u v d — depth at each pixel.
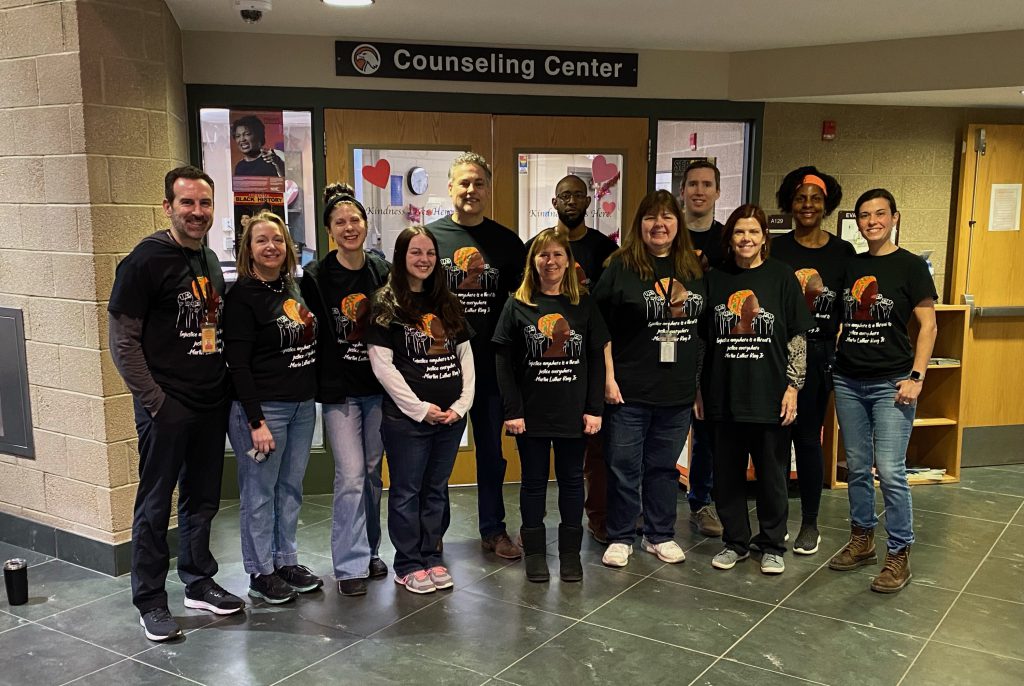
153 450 2.80
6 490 3.74
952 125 4.94
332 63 4.24
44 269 3.39
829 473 4.65
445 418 3.08
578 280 3.41
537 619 3.00
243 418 2.98
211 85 4.14
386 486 4.62
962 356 4.70
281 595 3.11
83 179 3.22
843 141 4.84
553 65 4.45
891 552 3.32
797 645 2.81
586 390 3.26
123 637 2.88
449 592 3.24
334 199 3.11
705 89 4.62
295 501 3.21
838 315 3.60
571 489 3.34
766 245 3.39
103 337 3.31
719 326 3.38
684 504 4.39
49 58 3.21
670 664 2.68
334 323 3.09
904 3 3.62
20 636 2.89
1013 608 3.11
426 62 4.32
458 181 3.39
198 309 2.82
